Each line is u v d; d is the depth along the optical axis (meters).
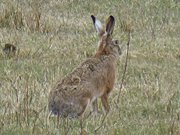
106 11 50.06
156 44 41.00
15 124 24.66
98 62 26.81
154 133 24.44
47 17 46.72
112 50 27.83
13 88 29.47
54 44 39.94
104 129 24.58
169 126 24.91
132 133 24.17
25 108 25.84
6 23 44.31
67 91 25.22
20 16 44.62
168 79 33.34
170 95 29.91
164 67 36.06
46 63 35.69
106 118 26.19
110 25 28.75
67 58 37.06
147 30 44.88
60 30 44.00
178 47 40.59
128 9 50.62
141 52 38.69
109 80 27.27
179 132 24.56
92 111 27.00
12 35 41.66
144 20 47.06
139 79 32.81
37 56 37.28
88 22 46.00
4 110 26.28
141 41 41.50
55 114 25.34
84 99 25.50
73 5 51.16
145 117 26.98
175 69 35.78
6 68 34.19
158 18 48.16
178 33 44.69
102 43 27.95
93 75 26.16
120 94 29.59
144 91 30.14
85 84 25.62
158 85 31.30
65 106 25.12
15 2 50.91
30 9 48.66
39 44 39.75
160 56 38.34
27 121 24.97
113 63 27.62
